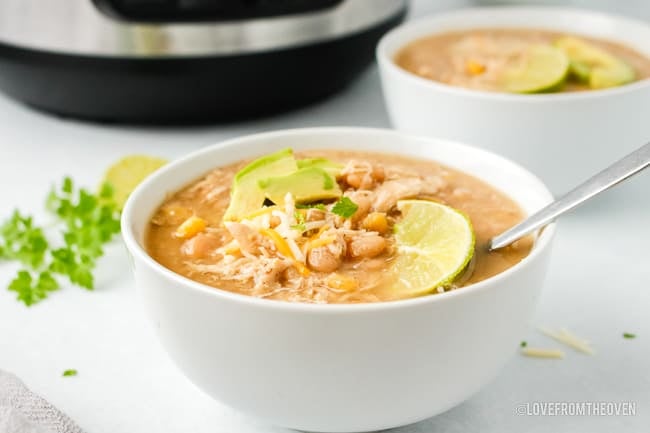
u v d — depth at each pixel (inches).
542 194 26.3
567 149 31.3
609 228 31.7
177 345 24.5
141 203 26.5
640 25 35.2
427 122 32.1
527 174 27.0
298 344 23.4
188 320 24.0
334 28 35.2
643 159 24.6
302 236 25.5
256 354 23.7
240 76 34.5
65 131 36.1
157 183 27.0
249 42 34.2
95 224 30.3
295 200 26.2
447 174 27.9
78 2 33.5
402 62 34.7
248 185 26.3
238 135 35.9
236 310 23.4
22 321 28.6
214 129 36.4
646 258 30.5
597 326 28.3
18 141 35.4
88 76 34.2
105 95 34.8
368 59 37.0
